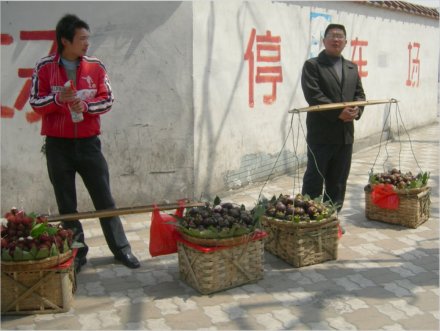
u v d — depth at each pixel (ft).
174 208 13.44
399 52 33.35
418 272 13.83
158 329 11.03
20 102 18.04
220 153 20.67
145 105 18.74
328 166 16.76
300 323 11.24
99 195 13.96
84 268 14.34
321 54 16.05
